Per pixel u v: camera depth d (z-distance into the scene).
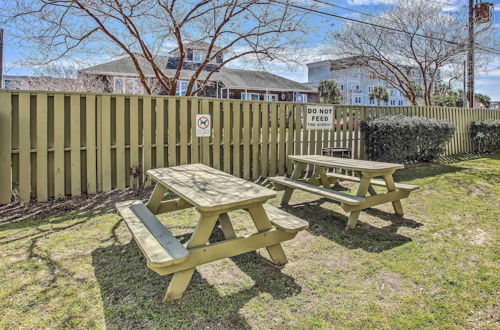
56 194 4.01
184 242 2.91
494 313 1.89
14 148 3.76
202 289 2.13
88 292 2.08
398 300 2.02
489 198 4.49
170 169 3.34
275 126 5.68
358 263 2.52
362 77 15.69
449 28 10.44
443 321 1.82
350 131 6.74
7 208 3.68
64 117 3.99
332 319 1.83
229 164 5.24
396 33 10.60
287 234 2.46
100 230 3.14
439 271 2.40
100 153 4.25
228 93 22.22
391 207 4.03
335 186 5.10
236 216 3.66
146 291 2.10
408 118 6.98
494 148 9.63
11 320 1.80
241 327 1.76
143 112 4.49
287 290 2.13
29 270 2.35
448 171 6.54
